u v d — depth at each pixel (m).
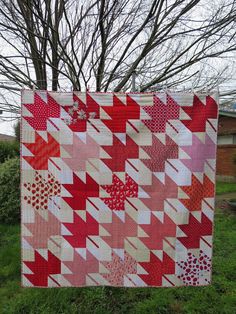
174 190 1.90
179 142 1.89
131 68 4.02
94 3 3.74
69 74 4.18
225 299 2.35
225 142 11.26
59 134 1.88
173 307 2.28
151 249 1.92
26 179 1.88
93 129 1.89
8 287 2.60
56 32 3.49
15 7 3.35
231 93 4.04
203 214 1.90
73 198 1.90
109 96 1.88
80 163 1.89
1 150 7.17
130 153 1.89
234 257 3.19
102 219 1.91
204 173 1.90
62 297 2.36
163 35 3.76
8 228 4.25
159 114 1.89
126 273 1.93
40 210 1.90
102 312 2.19
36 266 1.91
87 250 1.92
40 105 1.87
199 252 1.92
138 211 1.91
